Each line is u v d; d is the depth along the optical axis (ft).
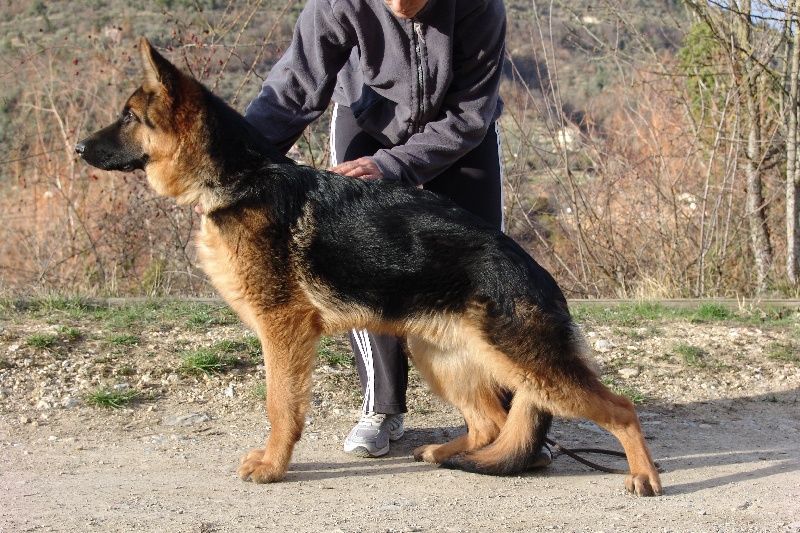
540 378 11.91
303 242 12.49
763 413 16.93
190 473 12.66
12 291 23.31
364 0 13.14
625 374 18.97
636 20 36.06
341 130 14.64
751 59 30.60
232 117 13.33
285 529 9.96
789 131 30.86
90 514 10.40
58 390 16.17
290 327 12.56
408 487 12.21
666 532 10.02
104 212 29.73
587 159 34.19
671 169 33.35
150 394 16.37
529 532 10.00
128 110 13.58
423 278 12.26
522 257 12.28
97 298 22.27
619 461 13.99
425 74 13.30
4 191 38.50
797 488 12.07
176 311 20.97
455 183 14.49
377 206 12.64
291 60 14.03
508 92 35.29
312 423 15.74
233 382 17.10
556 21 36.27
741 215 31.50
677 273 30.89
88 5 45.57
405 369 14.21
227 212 12.66
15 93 37.35
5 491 11.40
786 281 31.04
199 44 28.02
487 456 12.85
